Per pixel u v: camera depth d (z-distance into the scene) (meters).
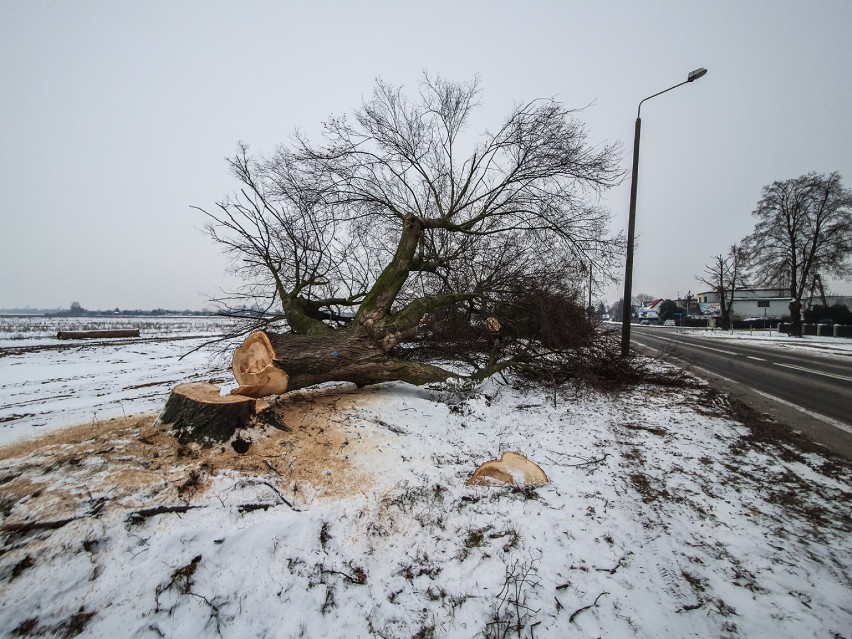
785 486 3.44
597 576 2.44
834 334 23.34
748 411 5.75
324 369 4.60
